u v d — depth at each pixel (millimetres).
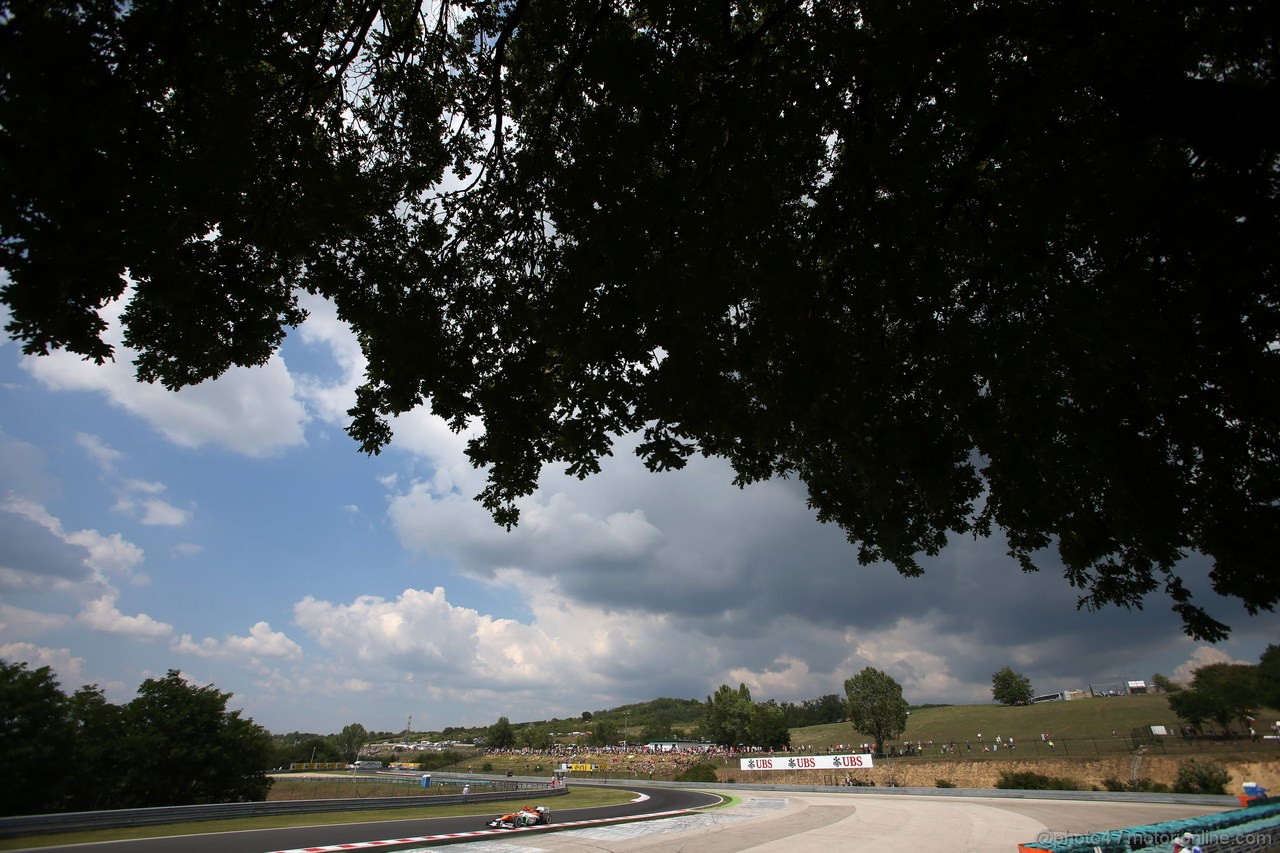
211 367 7195
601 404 7812
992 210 6910
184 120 5934
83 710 39031
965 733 83062
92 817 20938
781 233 7160
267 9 6125
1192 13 5762
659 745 109812
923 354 6738
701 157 6789
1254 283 6387
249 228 7020
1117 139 5977
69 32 4773
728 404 8039
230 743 41844
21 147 4328
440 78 8898
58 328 4617
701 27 6348
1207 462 7156
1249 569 7039
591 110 7613
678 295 6727
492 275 9102
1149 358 6621
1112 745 45031
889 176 6090
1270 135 4891
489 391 8719
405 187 8727
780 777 53875
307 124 7199
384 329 8086
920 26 5512
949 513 9297
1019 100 5871
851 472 9930
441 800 34469
